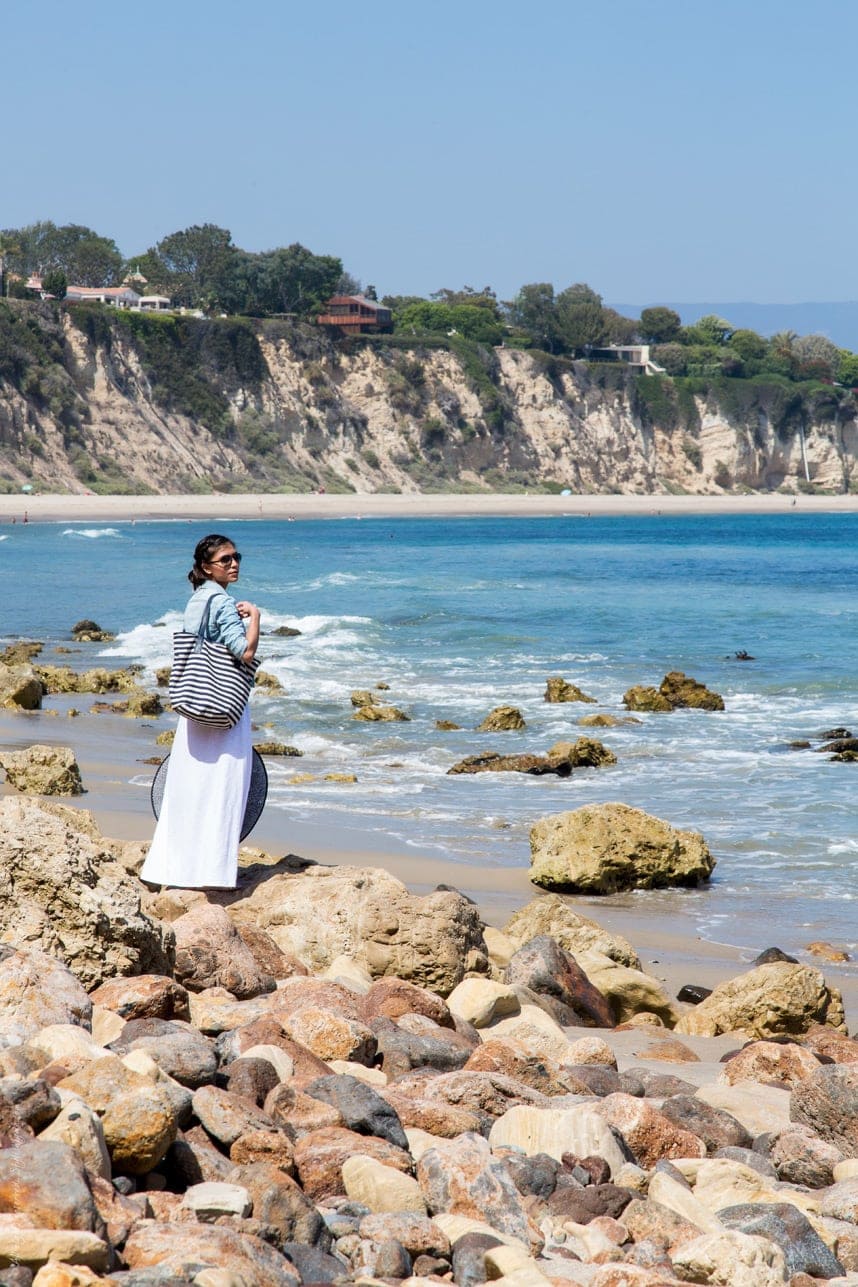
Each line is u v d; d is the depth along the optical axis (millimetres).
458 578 70125
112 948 8344
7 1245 4363
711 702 31719
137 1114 5312
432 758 25578
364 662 39125
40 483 156375
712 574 76562
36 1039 6113
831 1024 11773
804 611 53625
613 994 11859
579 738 25125
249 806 10633
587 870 16672
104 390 172750
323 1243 5207
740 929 15320
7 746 26016
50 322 171000
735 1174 6488
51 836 8758
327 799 21578
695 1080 9219
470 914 11070
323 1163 5766
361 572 73875
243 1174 5430
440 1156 5902
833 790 22422
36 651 41250
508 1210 5688
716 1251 5406
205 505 162375
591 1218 5824
